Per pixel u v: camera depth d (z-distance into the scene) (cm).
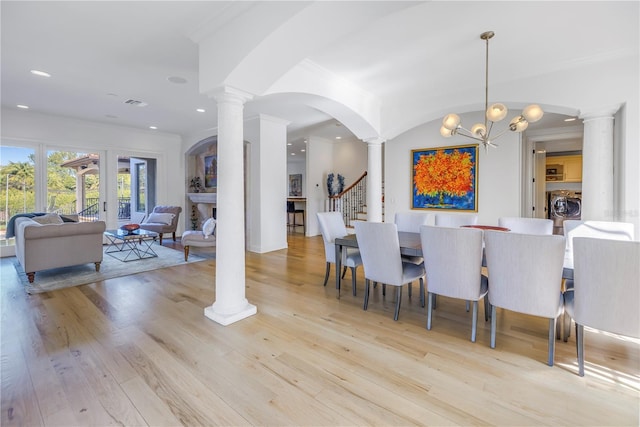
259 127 584
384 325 275
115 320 282
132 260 525
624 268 179
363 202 805
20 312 299
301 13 209
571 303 214
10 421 158
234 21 252
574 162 734
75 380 193
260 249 592
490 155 552
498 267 224
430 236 253
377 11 209
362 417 163
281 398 178
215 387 187
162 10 248
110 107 528
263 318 288
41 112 561
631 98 316
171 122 640
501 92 393
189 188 815
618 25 271
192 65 353
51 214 541
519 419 161
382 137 503
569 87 350
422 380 194
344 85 409
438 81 403
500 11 249
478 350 231
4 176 551
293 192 1254
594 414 164
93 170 656
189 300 335
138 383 190
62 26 271
